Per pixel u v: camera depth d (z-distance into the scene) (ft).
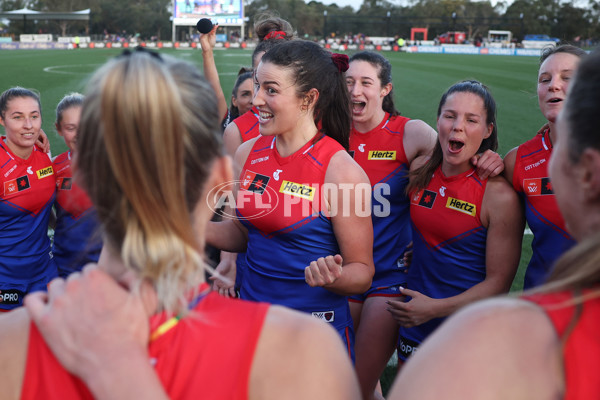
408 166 9.61
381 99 9.79
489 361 1.98
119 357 2.29
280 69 6.48
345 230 6.56
